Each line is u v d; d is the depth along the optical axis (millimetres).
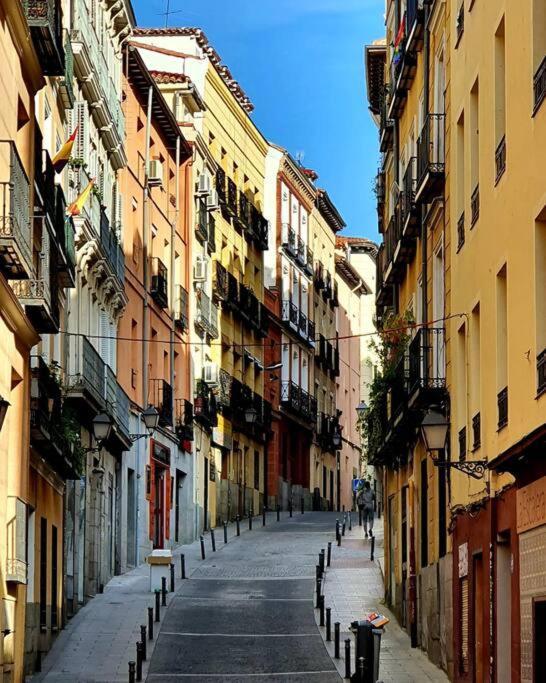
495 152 21828
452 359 26359
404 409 29922
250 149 66750
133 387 45250
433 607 27859
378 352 34031
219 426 58312
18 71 23359
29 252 22906
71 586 33594
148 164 47031
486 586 22172
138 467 44656
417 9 30594
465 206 25094
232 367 61000
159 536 48438
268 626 32719
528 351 19172
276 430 69125
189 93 54219
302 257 74812
